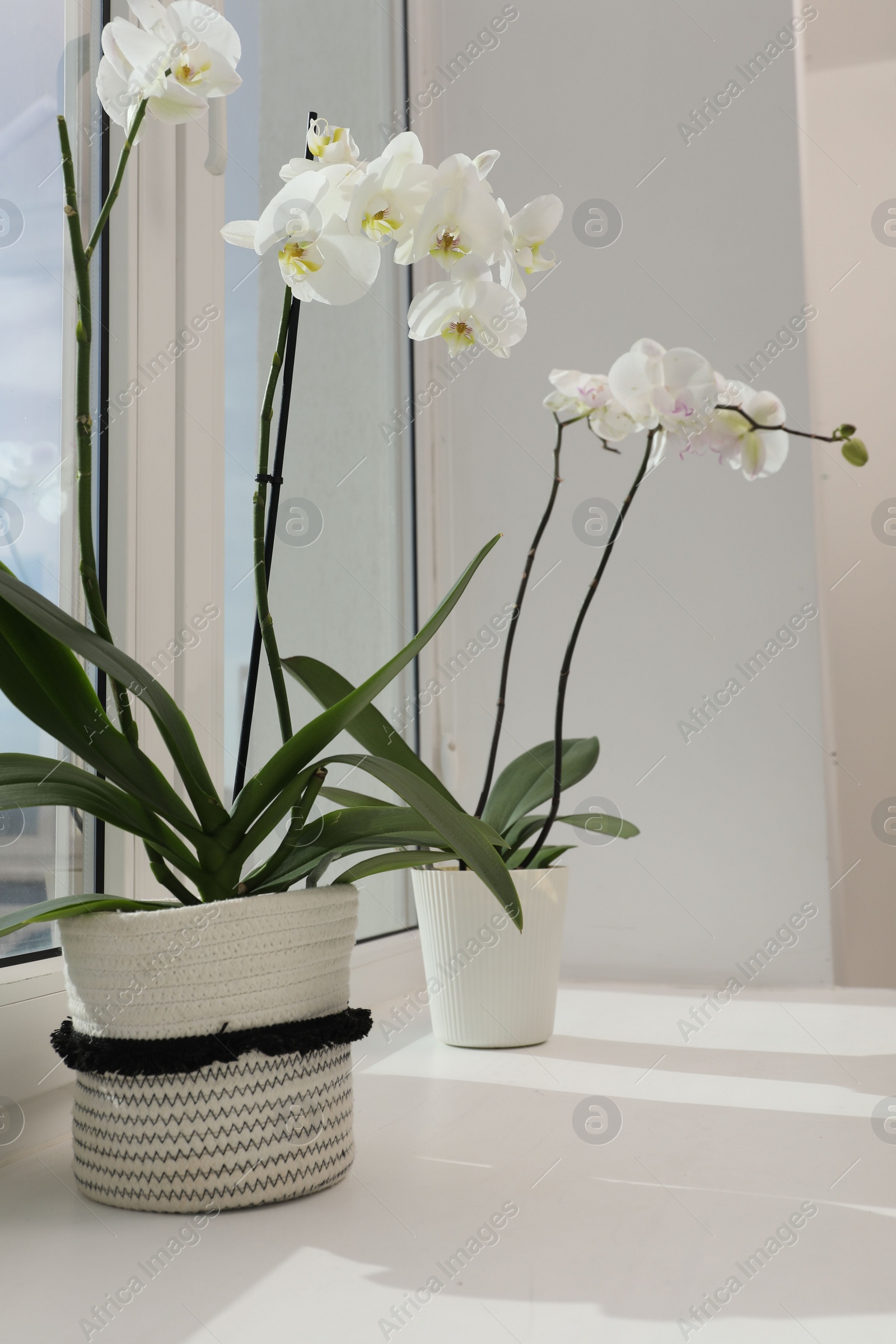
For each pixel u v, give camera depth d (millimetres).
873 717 2189
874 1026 1331
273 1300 582
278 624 1323
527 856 1260
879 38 2213
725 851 1693
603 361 1825
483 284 773
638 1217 700
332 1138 745
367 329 1677
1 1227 685
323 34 1530
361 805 1062
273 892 771
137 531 1018
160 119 712
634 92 1842
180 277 1097
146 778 714
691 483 1764
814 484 1711
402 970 1573
